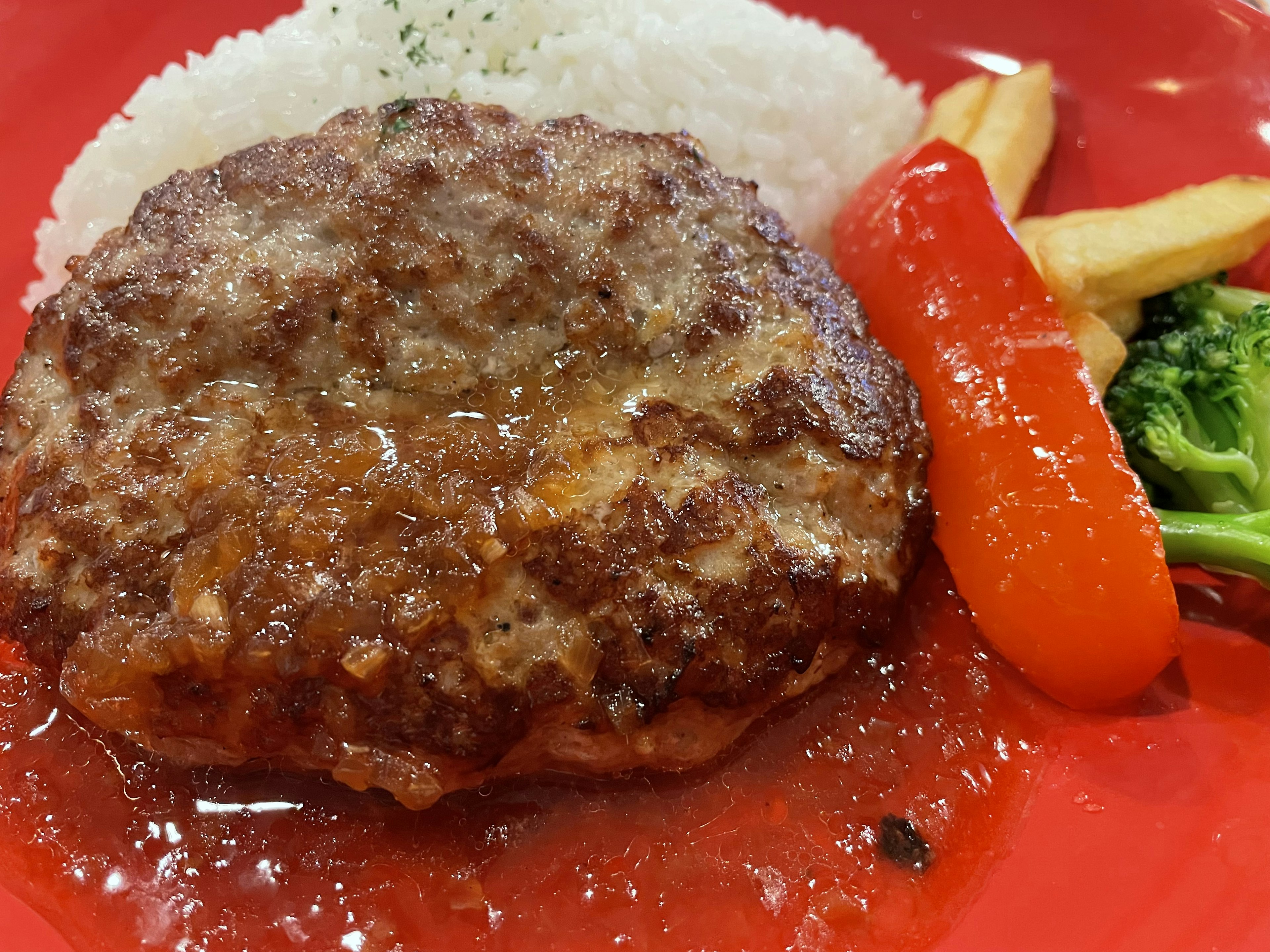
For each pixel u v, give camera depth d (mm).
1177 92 160
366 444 103
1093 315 141
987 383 128
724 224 120
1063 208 166
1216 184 146
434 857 106
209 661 96
